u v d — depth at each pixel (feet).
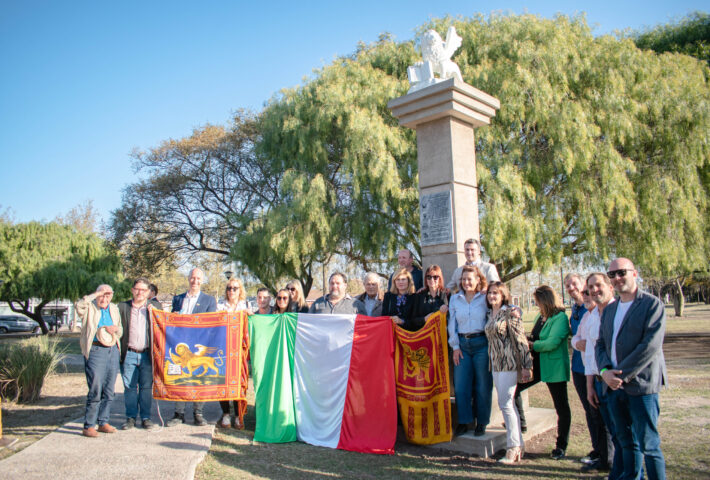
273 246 54.08
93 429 20.27
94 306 20.85
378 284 24.09
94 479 15.26
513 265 56.13
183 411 22.79
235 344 22.29
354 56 75.82
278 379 21.53
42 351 33.60
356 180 50.47
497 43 51.96
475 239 21.59
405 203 50.78
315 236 55.21
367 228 55.47
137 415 23.48
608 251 51.37
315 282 84.99
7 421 24.48
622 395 13.23
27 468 16.28
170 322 22.12
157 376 21.85
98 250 101.71
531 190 48.39
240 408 22.38
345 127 52.54
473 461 17.60
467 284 18.61
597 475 15.96
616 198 47.06
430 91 22.81
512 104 47.21
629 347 13.05
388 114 53.01
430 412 19.42
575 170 48.49
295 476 16.17
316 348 21.61
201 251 94.48
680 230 50.31
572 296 18.19
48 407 27.94
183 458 17.34
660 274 54.13
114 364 21.17
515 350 17.51
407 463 17.56
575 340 17.02
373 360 20.48
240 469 16.79
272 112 60.49
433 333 19.58
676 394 28.53
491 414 20.21
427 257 23.54
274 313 24.91
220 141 80.18
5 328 119.75
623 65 50.80
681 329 83.61
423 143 24.29
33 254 93.56
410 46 57.26
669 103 49.93
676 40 71.97
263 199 74.84
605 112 48.80
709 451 17.72
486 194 47.62
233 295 23.81
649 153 52.75
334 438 20.12
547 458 17.88
